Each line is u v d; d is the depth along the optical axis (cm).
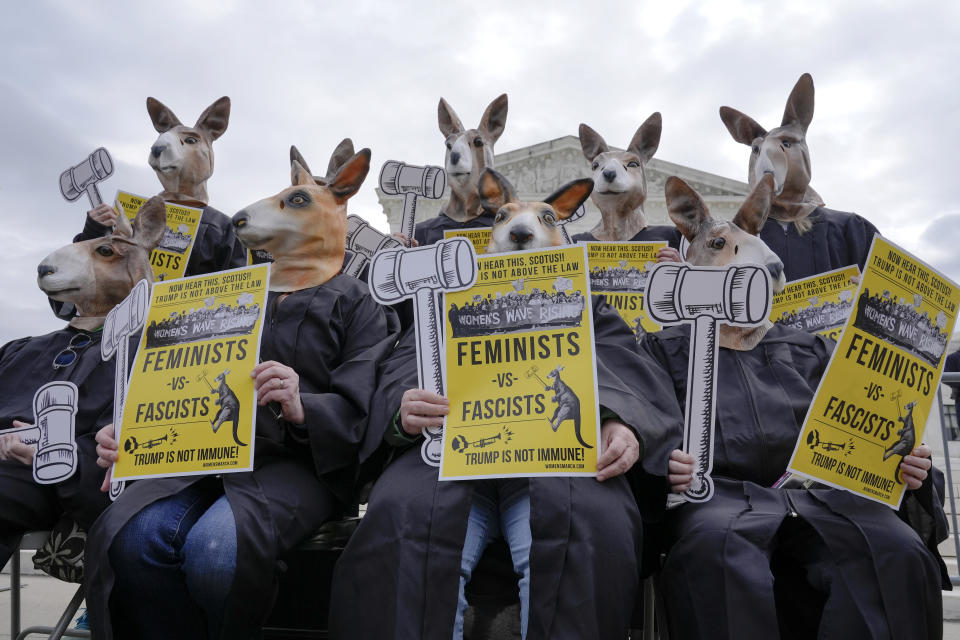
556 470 206
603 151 403
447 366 224
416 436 231
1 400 268
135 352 262
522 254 231
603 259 315
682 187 287
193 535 210
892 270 231
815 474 217
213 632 215
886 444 223
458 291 231
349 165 287
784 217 358
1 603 483
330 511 243
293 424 240
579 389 214
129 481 244
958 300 238
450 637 190
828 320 298
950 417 479
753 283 227
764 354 259
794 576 241
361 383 249
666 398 237
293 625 266
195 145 366
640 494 232
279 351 261
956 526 391
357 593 198
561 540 194
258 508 217
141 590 209
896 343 229
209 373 232
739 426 239
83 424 259
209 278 246
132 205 350
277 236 277
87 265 274
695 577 203
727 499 226
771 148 352
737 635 191
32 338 288
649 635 268
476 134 396
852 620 199
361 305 278
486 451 211
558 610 188
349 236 334
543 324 223
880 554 203
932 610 202
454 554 198
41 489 254
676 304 231
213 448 224
